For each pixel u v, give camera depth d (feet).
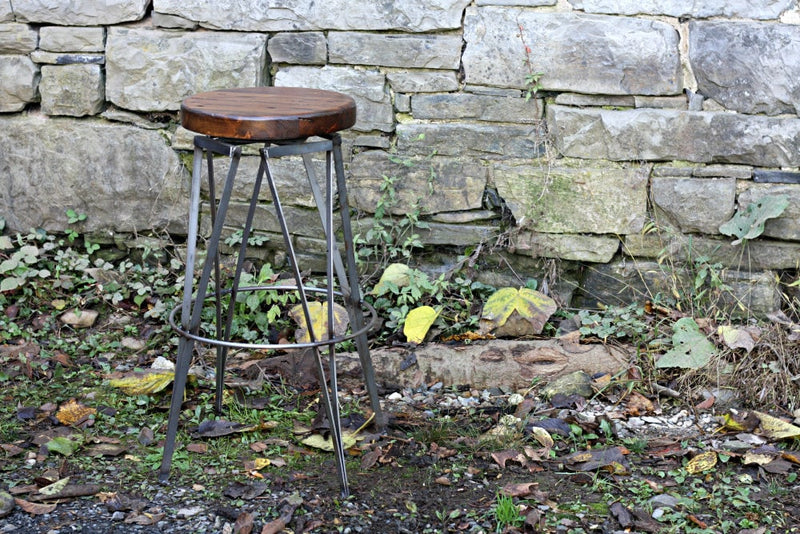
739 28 11.50
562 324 12.05
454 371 11.52
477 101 12.16
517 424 10.39
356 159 12.42
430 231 12.55
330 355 9.04
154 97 12.54
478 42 11.96
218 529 8.49
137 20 12.45
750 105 11.64
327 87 12.30
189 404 10.82
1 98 12.84
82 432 10.14
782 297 12.10
